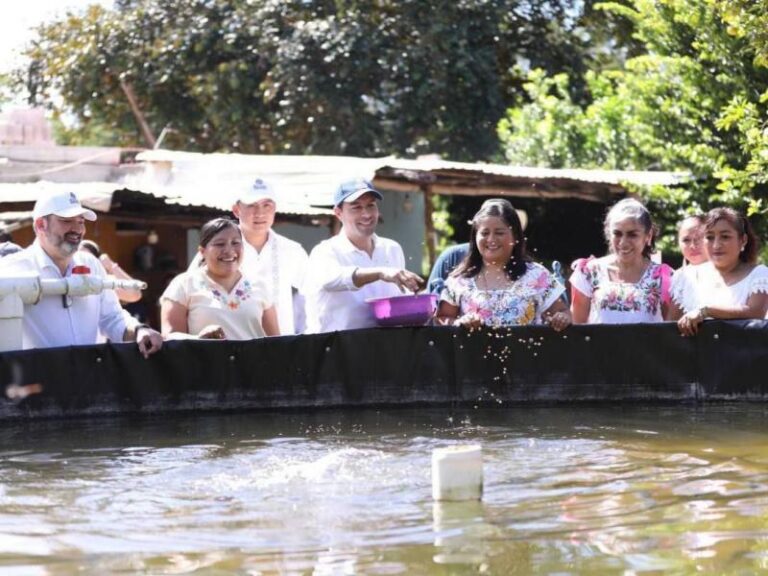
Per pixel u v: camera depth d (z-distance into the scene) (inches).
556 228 843.4
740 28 468.4
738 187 600.7
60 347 319.3
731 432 284.4
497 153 1008.2
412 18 1032.8
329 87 1023.0
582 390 334.3
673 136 657.0
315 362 334.0
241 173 642.8
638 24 689.0
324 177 625.9
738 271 336.2
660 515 204.2
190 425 310.0
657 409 323.3
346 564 180.2
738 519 200.1
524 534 194.2
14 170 724.0
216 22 1084.5
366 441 282.4
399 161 657.6
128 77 1122.0
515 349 334.6
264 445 279.4
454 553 184.5
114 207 593.0
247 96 1071.0
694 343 331.3
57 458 267.9
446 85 1016.2
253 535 198.1
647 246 353.1
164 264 685.3
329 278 335.9
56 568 182.2
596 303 348.8
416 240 792.3
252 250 361.7
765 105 597.6
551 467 246.5
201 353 328.2
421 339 335.3
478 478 219.1
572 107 845.2
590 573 173.5
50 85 1181.1
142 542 195.2
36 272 320.8
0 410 314.5
